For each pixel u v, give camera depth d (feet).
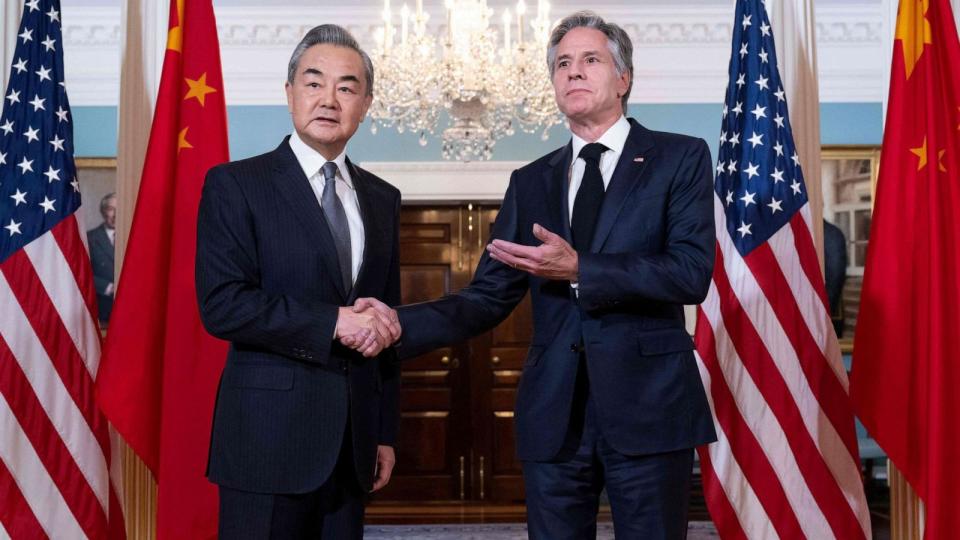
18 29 10.15
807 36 10.94
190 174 9.80
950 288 9.02
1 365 9.25
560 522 7.07
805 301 9.96
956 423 8.84
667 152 7.23
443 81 17.71
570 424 7.02
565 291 7.19
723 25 22.76
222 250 7.05
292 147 7.58
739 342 9.91
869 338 9.36
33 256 9.44
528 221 7.55
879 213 9.50
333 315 6.86
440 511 23.24
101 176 22.57
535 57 17.70
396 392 7.98
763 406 9.82
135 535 10.15
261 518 6.85
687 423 6.86
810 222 10.11
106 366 9.39
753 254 9.97
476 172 23.30
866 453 21.77
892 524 10.09
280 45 22.84
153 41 10.68
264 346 6.90
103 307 22.21
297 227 7.18
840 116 23.21
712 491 9.78
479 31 17.58
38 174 9.61
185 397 9.43
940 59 9.45
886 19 10.70
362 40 22.88
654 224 7.07
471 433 24.41
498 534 20.18
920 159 9.42
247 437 6.87
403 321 7.47
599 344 6.86
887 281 9.36
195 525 9.35
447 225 24.57
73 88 22.63
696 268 6.78
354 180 7.75
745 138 10.23
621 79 7.46
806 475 9.75
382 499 24.23
